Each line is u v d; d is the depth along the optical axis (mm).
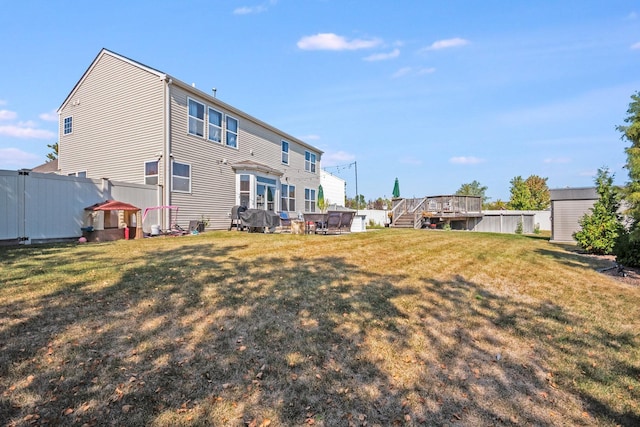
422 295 4676
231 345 2990
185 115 12852
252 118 16469
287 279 5105
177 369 2572
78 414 2031
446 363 2902
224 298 4102
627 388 2596
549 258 8484
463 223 24406
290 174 20266
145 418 2035
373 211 26578
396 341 3248
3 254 6598
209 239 9648
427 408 2295
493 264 7246
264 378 2535
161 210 11945
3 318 3238
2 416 1974
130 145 12844
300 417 2139
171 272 5141
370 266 6391
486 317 3986
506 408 2324
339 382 2543
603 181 9953
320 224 13359
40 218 8969
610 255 9242
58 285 4293
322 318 3680
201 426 2002
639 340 3441
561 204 13242
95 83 13812
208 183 13961
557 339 3436
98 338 2959
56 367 2490
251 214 12672
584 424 2186
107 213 10516
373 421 2141
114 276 4797
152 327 3232
